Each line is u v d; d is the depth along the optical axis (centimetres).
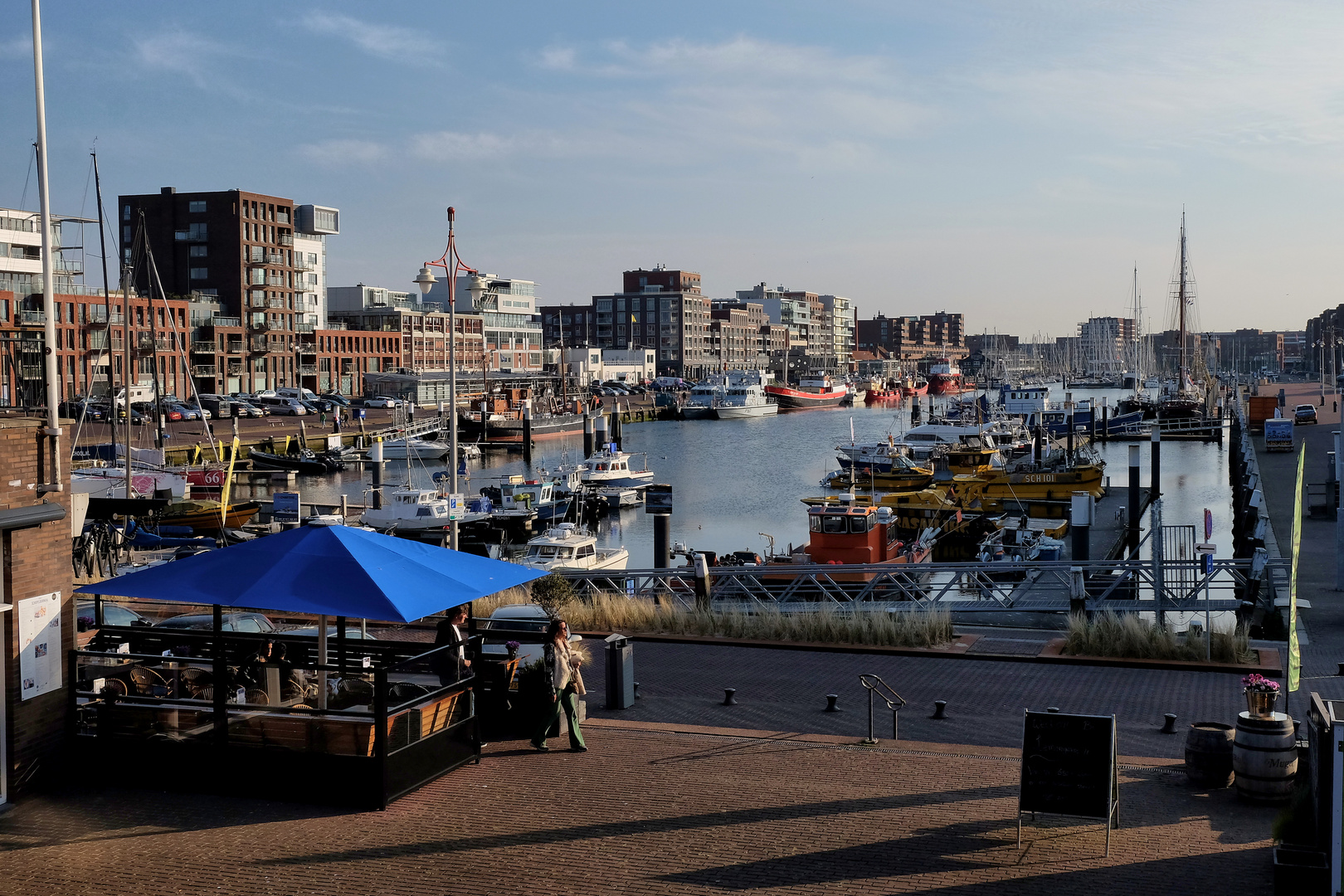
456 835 1166
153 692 1404
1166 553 5128
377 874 1070
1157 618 2661
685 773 1365
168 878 1069
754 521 7331
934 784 1309
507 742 1522
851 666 1995
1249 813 1198
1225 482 8212
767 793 1281
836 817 1196
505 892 1020
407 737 1304
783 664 2025
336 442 10319
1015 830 1149
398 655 1568
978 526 5781
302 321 15762
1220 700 1733
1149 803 1235
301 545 1394
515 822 1201
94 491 5688
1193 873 1030
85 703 1369
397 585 1327
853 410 19975
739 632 2266
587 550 5281
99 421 9806
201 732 1323
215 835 1179
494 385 17812
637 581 3033
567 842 1138
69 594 1364
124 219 15062
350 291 19225
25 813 1254
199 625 2044
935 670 1956
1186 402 13012
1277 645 2142
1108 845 1069
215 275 14800
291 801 1286
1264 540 3381
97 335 11706
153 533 5066
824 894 999
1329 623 2430
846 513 3922
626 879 1043
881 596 3656
